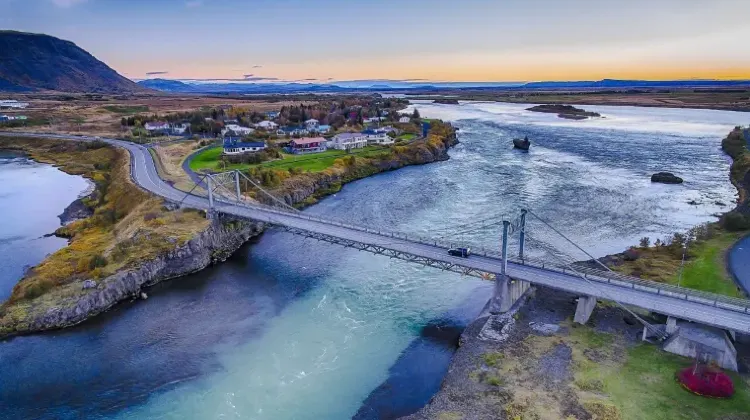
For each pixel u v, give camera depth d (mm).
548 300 48438
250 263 66250
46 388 40156
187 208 75000
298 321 50031
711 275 52844
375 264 64812
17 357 44281
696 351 37375
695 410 32094
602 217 81688
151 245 62406
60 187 112250
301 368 41938
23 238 76625
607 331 42344
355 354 43719
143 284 57844
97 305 52031
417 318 50031
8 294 56344
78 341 46906
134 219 73250
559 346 40312
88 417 36812
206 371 41938
